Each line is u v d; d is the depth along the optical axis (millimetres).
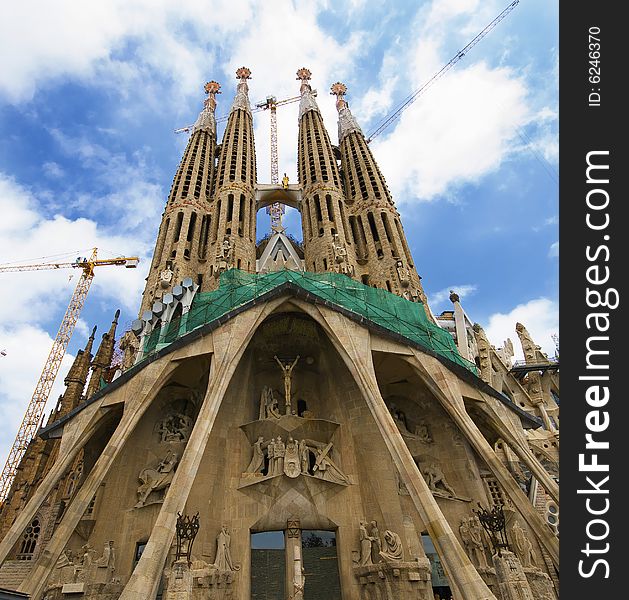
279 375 33406
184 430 29953
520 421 31531
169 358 27906
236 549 25281
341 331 28703
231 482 27609
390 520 26016
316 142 55812
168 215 44719
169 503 20594
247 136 56625
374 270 42562
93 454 30578
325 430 30047
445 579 25844
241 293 31172
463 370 29922
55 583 22906
